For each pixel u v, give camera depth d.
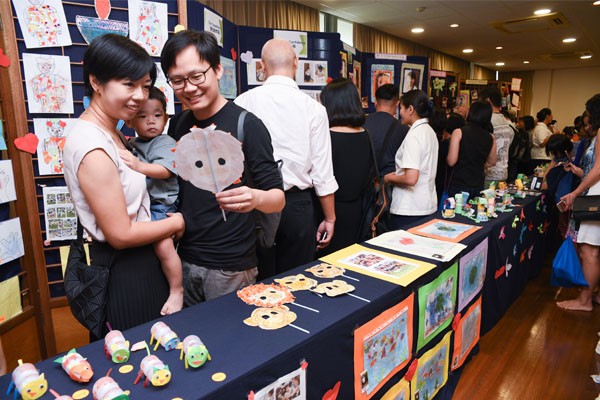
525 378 1.83
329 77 3.81
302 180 1.62
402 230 1.83
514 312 2.52
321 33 3.70
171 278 1.13
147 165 1.09
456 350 1.65
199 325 0.92
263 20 4.88
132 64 0.93
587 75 11.72
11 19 1.72
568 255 2.46
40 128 1.88
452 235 1.73
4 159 1.75
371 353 1.08
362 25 6.49
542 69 12.27
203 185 0.93
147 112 1.20
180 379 0.72
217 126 1.15
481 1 5.19
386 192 2.23
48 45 1.83
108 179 0.90
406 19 6.14
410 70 5.52
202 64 1.06
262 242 1.42
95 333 1.00
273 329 0.90
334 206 1.90
